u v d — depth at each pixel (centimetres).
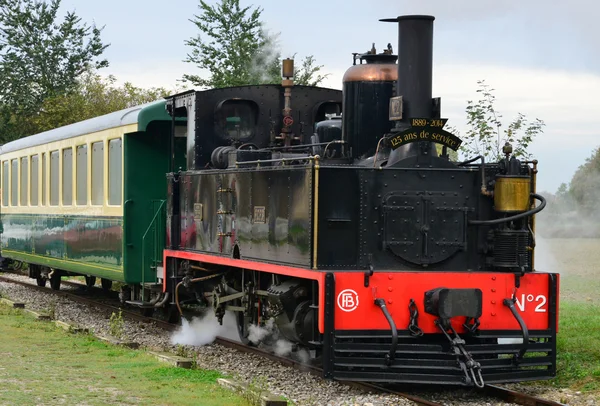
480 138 1477
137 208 1566
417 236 1009
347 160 1091
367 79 1094
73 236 1847
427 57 1016
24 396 858
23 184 2245
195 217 1347
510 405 916
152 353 1156
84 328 1362
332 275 955
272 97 1328
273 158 1185
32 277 2272
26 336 1287
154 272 1565
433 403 893
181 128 1570
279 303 1066
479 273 995
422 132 998
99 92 3838
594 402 908
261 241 1127
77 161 1827
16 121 4647
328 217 993
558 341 1172
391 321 952
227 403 858
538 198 1022
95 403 839
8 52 4816
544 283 1013
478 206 1026
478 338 1022
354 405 891
